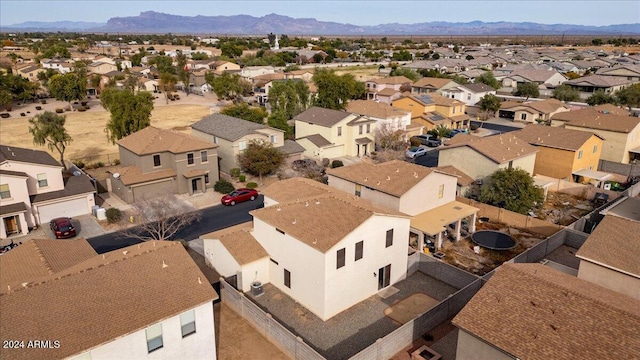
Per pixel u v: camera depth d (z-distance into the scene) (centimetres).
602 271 2416
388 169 3894
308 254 2598
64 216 4075
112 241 3638
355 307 2728
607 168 5588
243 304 2547
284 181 3778
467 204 4172
